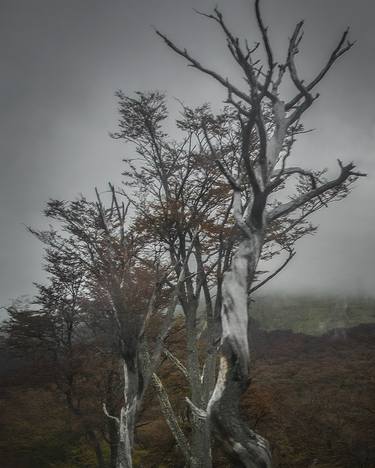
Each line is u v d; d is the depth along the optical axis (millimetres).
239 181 10828
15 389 22281
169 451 17016
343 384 33156
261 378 30000
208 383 11961
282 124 7227
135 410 8578
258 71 6562
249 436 5484
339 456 19859
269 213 6758
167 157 13789
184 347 16141
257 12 6031
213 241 11891
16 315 19109
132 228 11789
